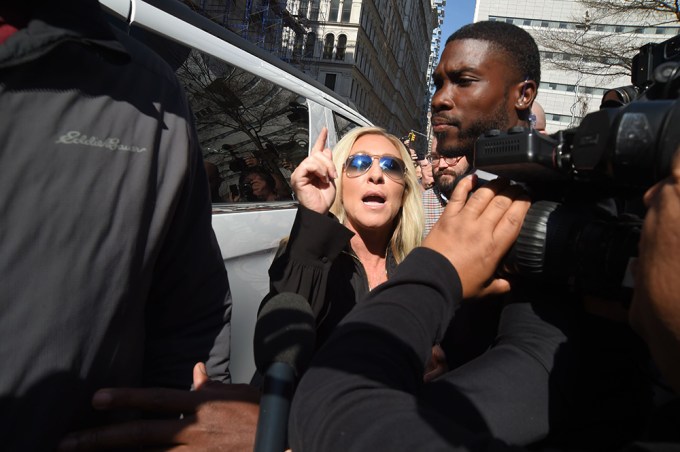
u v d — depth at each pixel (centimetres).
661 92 69
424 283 70
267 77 277
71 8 88
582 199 79
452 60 125
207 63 225
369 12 4147
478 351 102
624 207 87
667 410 62
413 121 8125
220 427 100
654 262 47
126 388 94
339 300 177
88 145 90
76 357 87
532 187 81
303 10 3900
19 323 82
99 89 95
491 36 124
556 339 76
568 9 3672
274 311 113
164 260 113
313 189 157
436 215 290
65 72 90
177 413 101
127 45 107
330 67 3931
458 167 222
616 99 113
